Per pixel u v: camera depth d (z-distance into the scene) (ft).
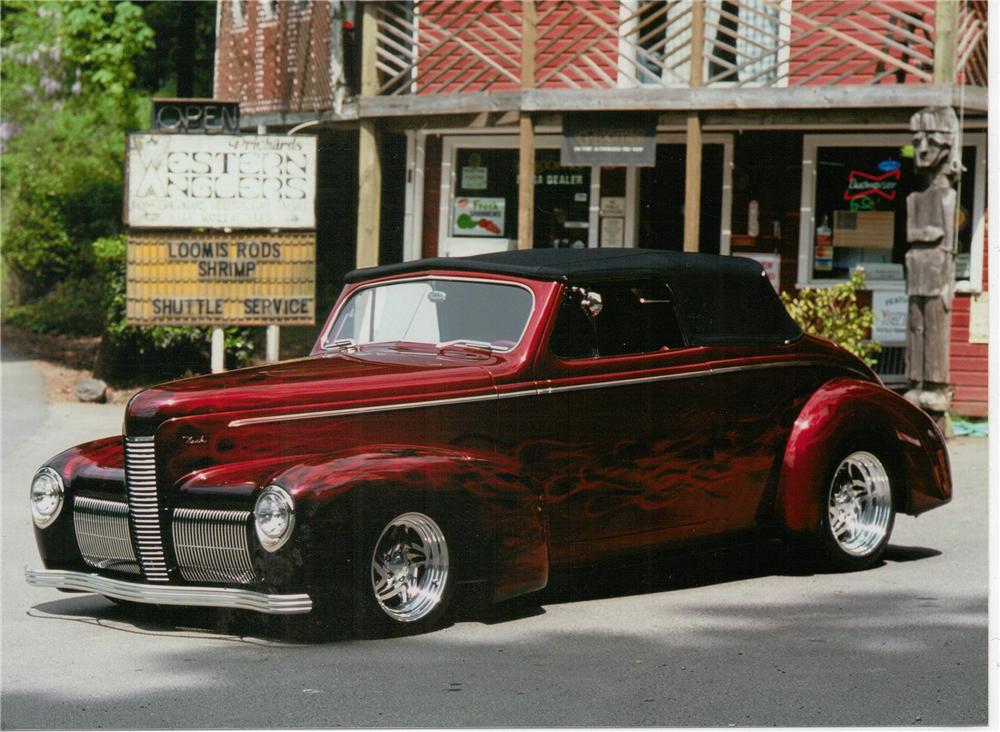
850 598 22.94
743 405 23.91
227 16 63.46
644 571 25.75
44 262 78.59
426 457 19.99
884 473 25.55
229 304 50.39
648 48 54.03
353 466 19.26
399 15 57.36
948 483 26.27
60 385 56.70
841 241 51.85
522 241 47.98
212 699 16.80
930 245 42.52
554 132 55.21
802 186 51.93
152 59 80.69
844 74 46.96
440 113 49.85
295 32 59.21
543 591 23.86
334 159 63.46
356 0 56.90
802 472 24.26
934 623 20.98
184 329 55.72
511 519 20.52
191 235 50.26
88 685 17.53
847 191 51.78
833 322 45.29
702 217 53.42
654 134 47.01
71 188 74.84
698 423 23.35
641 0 53.98
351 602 19.27
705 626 20.89
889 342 51.29
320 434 20.44
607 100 46.83
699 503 23.41
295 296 50.49
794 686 17.34
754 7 52.11
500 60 55.88
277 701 16.69
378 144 51.96
